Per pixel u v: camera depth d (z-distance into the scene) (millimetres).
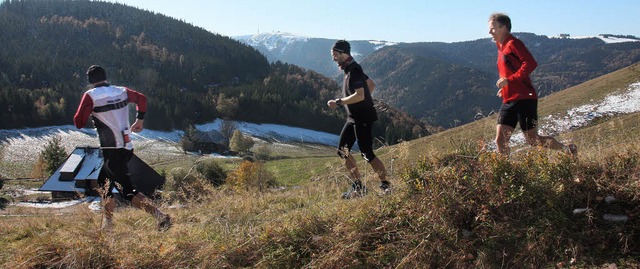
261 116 137375
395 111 110438
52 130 111125
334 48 5316
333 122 138375
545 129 6266
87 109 4730
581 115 39094
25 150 96188
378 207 4043
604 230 3455
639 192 3637
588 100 43375
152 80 173625
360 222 3859
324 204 4547
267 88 158375
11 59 166000
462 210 3750
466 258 3449
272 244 3789
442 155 4410
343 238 3703
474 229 3654
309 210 4312
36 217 5398
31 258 3598
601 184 3875
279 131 130125
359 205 4164
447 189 3895
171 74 189625
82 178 45688
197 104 134000
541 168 4031
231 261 3658
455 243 3537
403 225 3838
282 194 5957
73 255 3592
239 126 129000
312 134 131625
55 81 160000
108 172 4844
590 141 5027
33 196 43969
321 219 4023
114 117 4836
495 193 3783
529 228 3520
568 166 4023
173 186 5730
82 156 49125
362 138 5254
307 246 3689
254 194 6047
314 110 139125
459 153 4387
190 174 5828
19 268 3562
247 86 171875
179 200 5605
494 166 3924
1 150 93812
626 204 3693
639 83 44188
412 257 3439
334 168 5570
